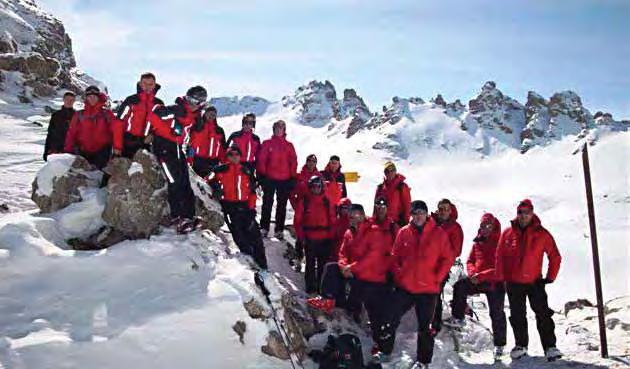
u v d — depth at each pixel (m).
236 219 9.19
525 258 8.23
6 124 21.06
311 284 9.70
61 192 8.38
